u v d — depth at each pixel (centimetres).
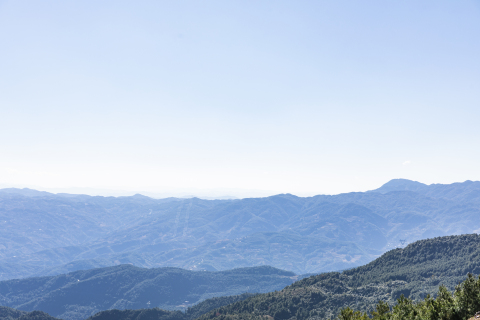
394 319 6094
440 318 5619
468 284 5712
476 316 5288
